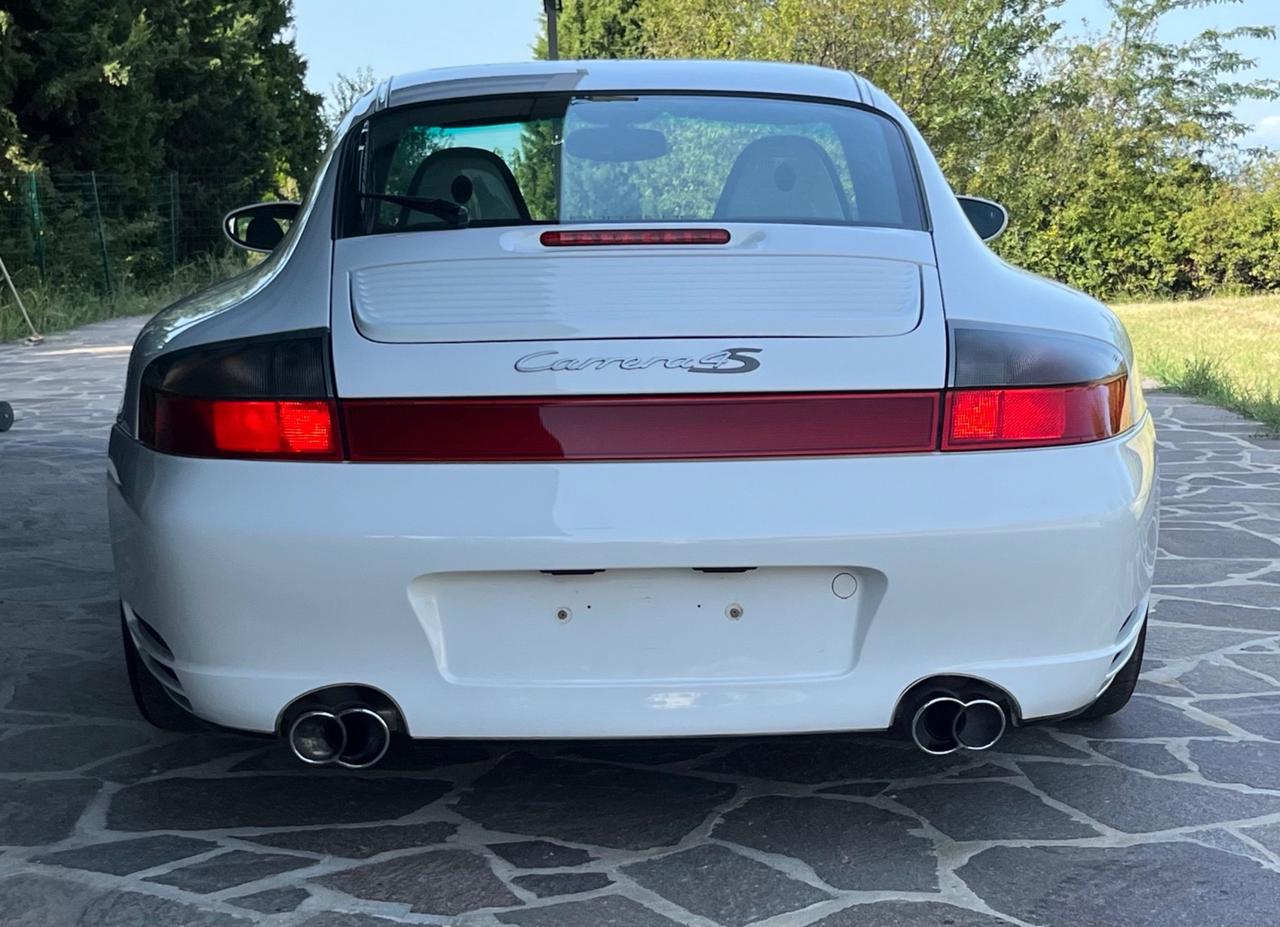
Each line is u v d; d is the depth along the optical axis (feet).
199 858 8.73
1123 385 8.69
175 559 7.96
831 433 7.91
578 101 10.48
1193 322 55.42
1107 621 8.29
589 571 7.89
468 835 9.10
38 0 64.80
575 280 8.26
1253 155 83.76
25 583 15.53
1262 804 9.55
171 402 8.24
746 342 7.93
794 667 8.10
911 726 8.25
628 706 8.03
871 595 8.00
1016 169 72.90
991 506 7.92
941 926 7.85
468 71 11.16
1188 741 10.77
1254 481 22.34
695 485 7.77
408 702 8.00
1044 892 8.26
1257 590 15.44
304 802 9.64
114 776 10.10
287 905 8.11
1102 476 8.18
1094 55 82.43
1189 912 8.00
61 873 8.51
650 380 7.79
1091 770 10.18
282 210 14.51
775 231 8.80
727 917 7.97
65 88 65.46
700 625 8.05
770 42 66.44
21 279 62.54
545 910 8.05
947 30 66.69
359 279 8.52
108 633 13.69
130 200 74.64
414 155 9.95
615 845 8.94
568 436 7.79
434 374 7.84
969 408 8.02
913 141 10.55
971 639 8.07
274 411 7.93
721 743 10.80
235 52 90.89
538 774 10.18
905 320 8.20
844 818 9.36
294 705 8.07
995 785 9.93
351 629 7.88
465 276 8.37
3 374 39.47
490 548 7.71
